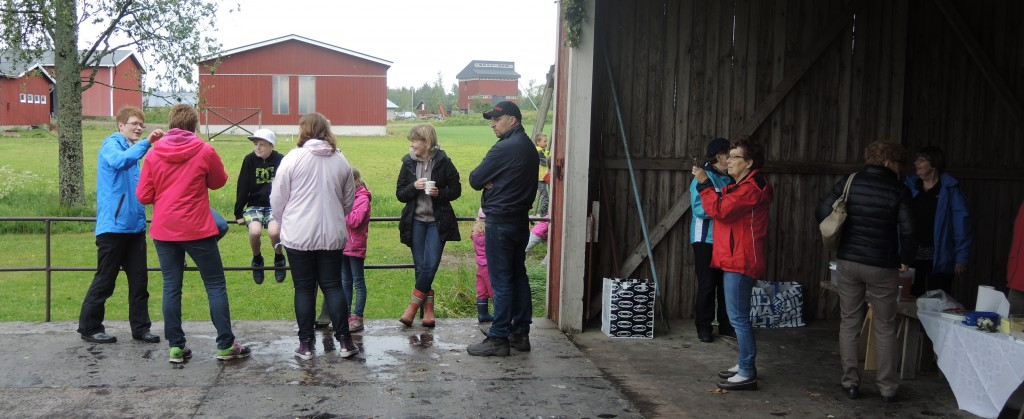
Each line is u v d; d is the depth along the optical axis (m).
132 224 5.68
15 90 36.56
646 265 7.00
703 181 5.03
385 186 18.81
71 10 16.05
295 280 5.48
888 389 4.96
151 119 31.03
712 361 5.80
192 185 5.25
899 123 7.09
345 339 5.57
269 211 6.62
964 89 7.27
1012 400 4.30
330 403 4.70
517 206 5.60
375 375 5.23
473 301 8.43
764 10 6.91
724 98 6.92
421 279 6.35
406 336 6.21
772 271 7.18
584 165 6.41
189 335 6.13
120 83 46.38
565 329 6.50
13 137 31.91
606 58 6.70
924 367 5.56
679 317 7.09
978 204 7.38
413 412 4.59
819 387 5.25
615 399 4.91
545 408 4.72
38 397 4.71
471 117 54.84
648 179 6.93
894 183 4.78
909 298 5.60
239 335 6.13
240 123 33.91
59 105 16.28
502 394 4.93
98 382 4.99
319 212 5.36
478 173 5.57
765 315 6.87
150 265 10.78
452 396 4.87
